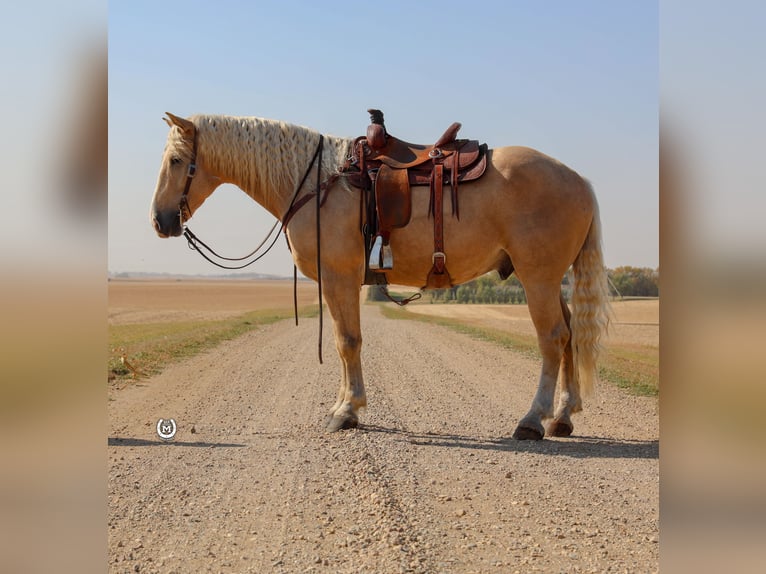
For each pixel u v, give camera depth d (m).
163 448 6.45
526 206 6.61
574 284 6.95
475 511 4.55
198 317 38.59
